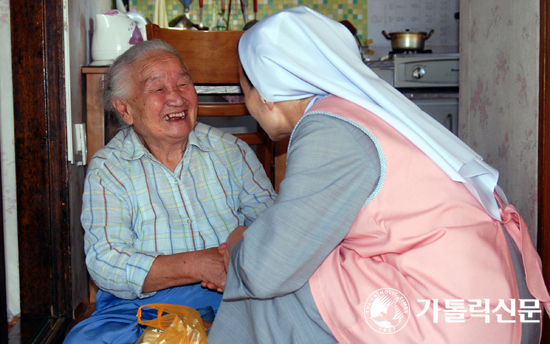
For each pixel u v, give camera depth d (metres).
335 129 1.01
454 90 3.46
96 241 1.45
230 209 1.63
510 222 1.08
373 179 0.99
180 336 1.28
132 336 1.37
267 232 1.02
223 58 1.96
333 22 1.17
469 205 0.98
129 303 1.48
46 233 1.87
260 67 1.12
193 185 1.59
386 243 0.99
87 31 2.25
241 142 1.71
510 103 1.75
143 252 1.42
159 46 1.53
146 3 3.58
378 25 3.83
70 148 1.88
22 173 1.83
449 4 3.85
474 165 1.05
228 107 2.08
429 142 1.01
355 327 1.01
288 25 1.11
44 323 1.86
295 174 1.01
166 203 1.55
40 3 1.76
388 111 1.05
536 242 1.58
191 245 1.55
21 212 1.85
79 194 2.08
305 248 1.00
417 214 0.98
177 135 1.47
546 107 1.49
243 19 3.52
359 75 1.06
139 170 1.54
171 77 1.47
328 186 0.99
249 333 1.17
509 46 1.75
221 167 1.64
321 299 1.04
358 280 1.03
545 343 1.49
